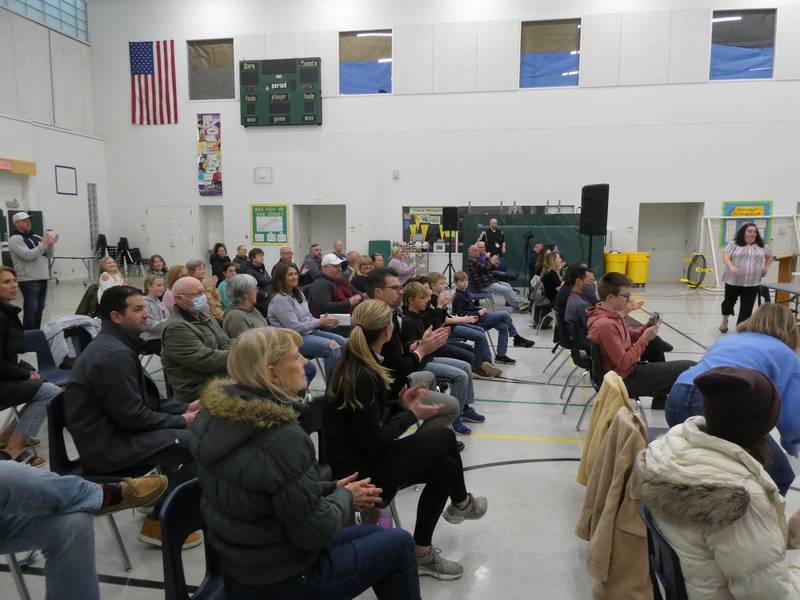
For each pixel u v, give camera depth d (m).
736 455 1.36
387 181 14.59
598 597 2.17
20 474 1.75
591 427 2.82
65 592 1.85
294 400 1.71
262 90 14.61
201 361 3.16
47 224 13.38
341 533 1.83
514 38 13.67
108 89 15.27
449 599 2.29
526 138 13.93
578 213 13.36
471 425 4.32
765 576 1.28
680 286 13.77
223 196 15.23
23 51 12.84
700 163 13.34
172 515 1.61
